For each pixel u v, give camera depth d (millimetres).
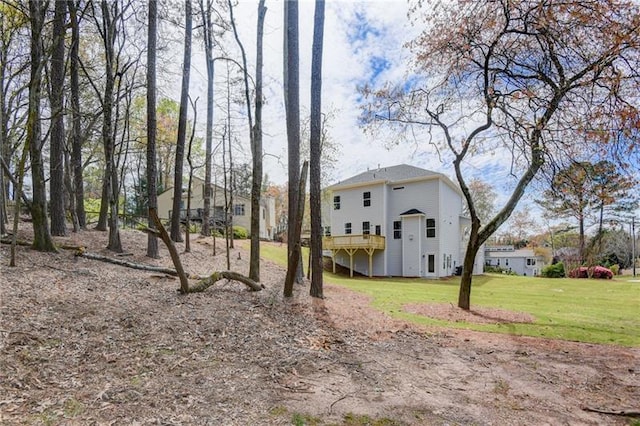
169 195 29156
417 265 21969
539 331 6617
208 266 11281
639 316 8156
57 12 9328
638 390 4020
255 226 9023
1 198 9266
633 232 31781
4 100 12461
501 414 3395
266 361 4410
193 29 14539
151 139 10016
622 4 5988
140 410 3057
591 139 6789
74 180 13508
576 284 17172
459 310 8484
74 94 11891
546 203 17000
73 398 3139
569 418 3348
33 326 4387
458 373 4461
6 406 2896
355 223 24141
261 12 10375
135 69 12539
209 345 4684
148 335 4727
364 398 3631
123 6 10906
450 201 23906
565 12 6441
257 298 7488
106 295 6129
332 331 6000
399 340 5805
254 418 3094
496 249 44938
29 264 7062
